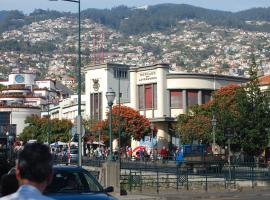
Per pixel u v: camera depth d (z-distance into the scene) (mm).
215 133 52344
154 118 81625
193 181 33094
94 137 80938
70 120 102875
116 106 78688
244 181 34938
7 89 153875
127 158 64562
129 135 77250
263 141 49938
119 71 94125
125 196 28297
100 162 42875
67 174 13297
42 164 4336
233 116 50906
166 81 83625
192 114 69875
